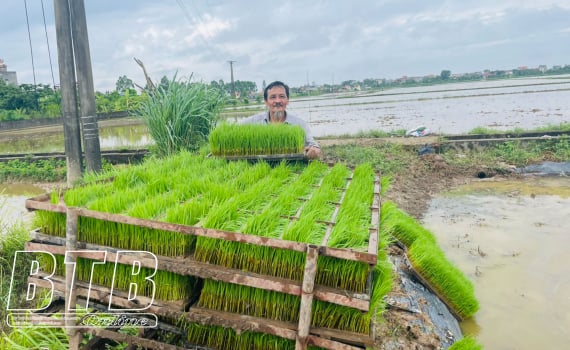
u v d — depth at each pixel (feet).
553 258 20.07
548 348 13.60
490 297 16.78
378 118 101.71
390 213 12.18
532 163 40.50
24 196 35.88
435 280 15.80
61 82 27.96
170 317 8.93
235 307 8.52
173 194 10.97
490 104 125.08
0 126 116.16
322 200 10.71
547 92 170.09
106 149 50.88
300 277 8.14
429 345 12.84
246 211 10.02
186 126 30.89
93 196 11.07
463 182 37.01
